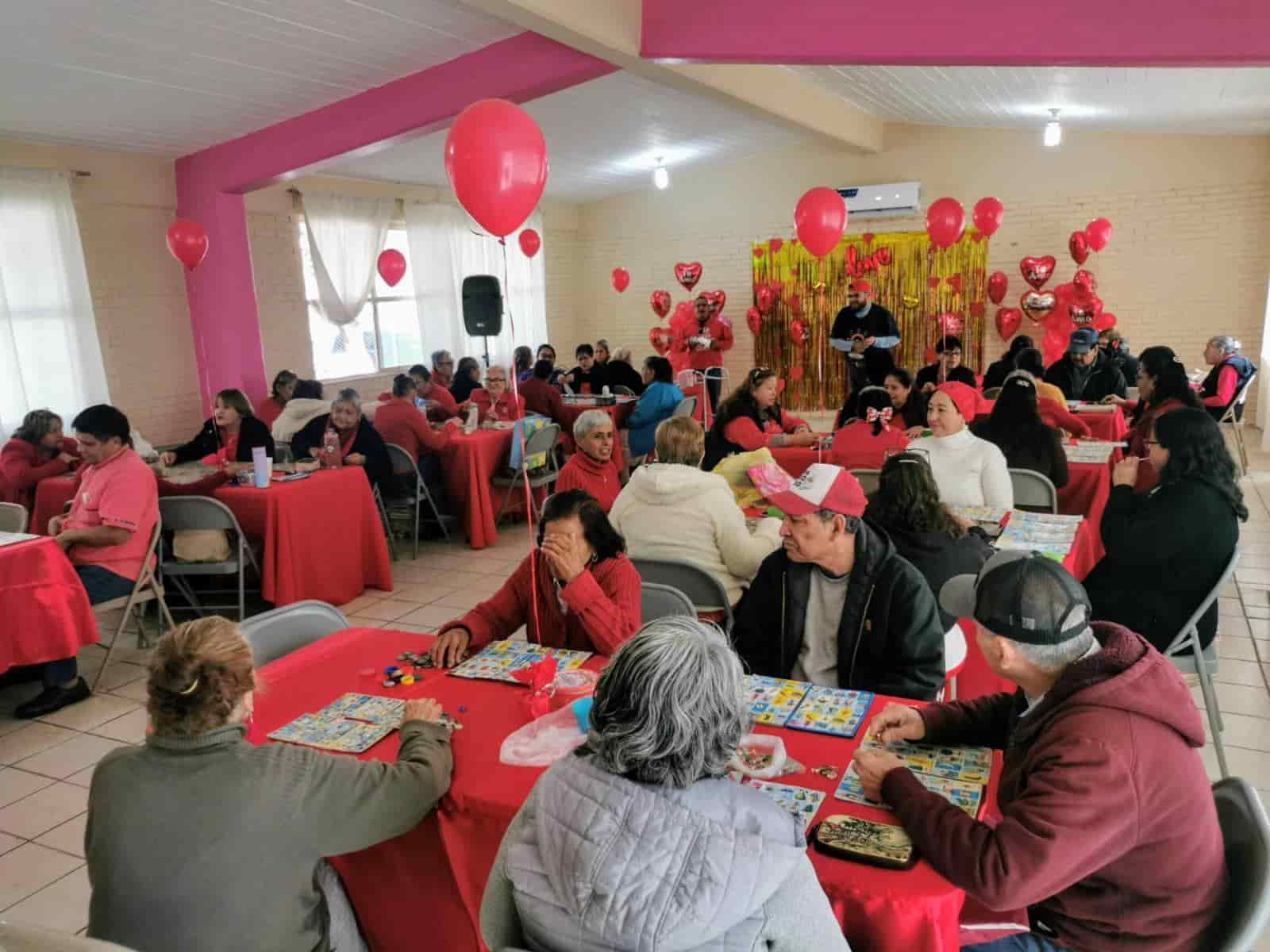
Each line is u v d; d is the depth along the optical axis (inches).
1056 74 219.3
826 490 71.8
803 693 65.4
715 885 35.9
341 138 212.4
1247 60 146.0
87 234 225.8
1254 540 193.5
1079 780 43.6
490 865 54.2
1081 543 114.7
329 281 292.2
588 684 66.7
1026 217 333.4
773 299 370.6
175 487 153.6
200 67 179.8
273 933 49.2
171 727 49.4
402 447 196.4
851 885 44.4
